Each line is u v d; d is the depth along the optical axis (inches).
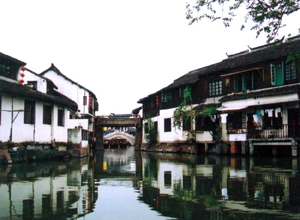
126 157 1013.2
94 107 1870.1
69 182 394.3
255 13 298.4
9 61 803.4
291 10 288.4
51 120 881.5
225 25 316.2
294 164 629.9
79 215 228.2
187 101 1304.1
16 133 717.9
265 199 280.8
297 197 288.5
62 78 1459.2
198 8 316.5
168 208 248.5
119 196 299.3
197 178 429.4
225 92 1127.6
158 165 668.7
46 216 225.3
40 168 582.9
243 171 509.7
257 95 946.7
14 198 287.7
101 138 1791.3
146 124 1704.0
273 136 892.6
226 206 254.1
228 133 1044.5
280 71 939.3
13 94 698.2
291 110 885.2
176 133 1363.2
